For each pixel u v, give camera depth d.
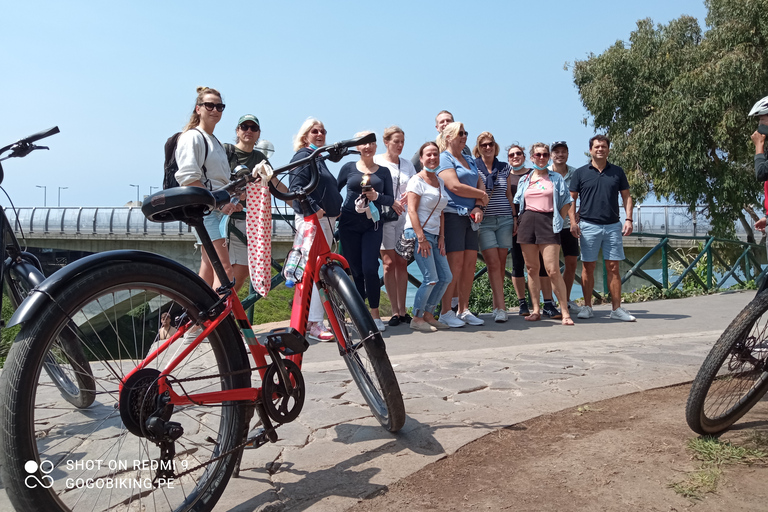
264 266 2.63
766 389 2.99
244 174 2.61
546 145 6.62
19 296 2.93
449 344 5.61
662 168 20.72
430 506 2.33
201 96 4.87
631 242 19.80
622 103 21.48
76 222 32.59
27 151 2.62
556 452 2.80
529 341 5.76
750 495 2.34
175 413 2.45
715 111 19.27
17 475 1.73
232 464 2.33
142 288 2.07
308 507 2.33
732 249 15.09
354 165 6.06
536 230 6.74
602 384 3.91
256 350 2.47
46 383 2.56
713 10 21.25
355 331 2.96
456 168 6.35
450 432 3.05
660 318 7.35
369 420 3.26
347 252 6.17
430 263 6.18
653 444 2.85
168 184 4.94
